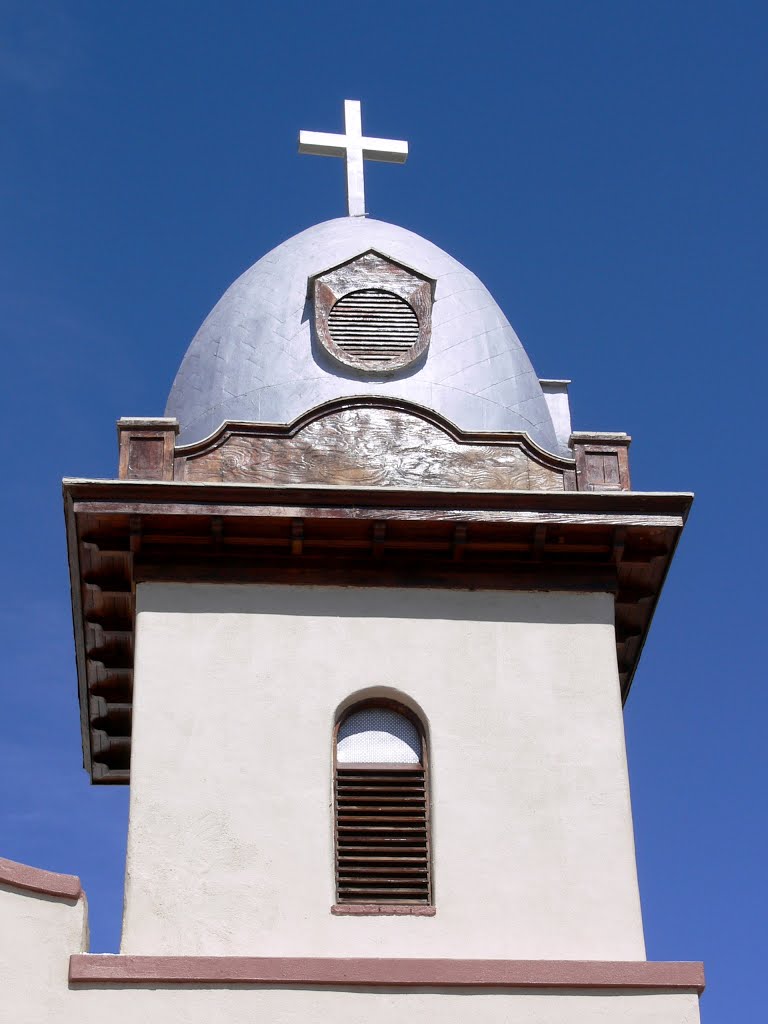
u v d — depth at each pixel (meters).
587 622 21.47
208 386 23.59
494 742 20.62
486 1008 18.61
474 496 21.36
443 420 22.52
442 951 19.31
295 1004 18.44
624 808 20.31
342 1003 18.48
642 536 21.75
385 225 25.50
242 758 20.28
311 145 27.14
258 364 23.34
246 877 19.55
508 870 19.86
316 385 22.95
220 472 22.00
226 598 21.25
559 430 24.94
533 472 22.36
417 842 20.14
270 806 20.00
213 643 20.97
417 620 21.28
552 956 19.39
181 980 18.44
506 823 20.14
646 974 18.92
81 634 23.06
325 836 19.88
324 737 20.48
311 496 21.22
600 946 19.48
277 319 23.78
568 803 20.31
